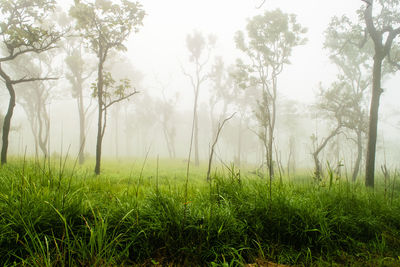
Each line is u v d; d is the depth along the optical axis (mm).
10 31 8773
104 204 3678
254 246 3145
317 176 7133
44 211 2850
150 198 3578
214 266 2527
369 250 3295
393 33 10398
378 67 10664
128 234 2949
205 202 3738
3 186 3660
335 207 3770
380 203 4449
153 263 2691
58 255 2416
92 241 2510
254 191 4062
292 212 3424
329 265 2871
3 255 2525
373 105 10484
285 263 2906
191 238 2996
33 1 10031
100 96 10781
